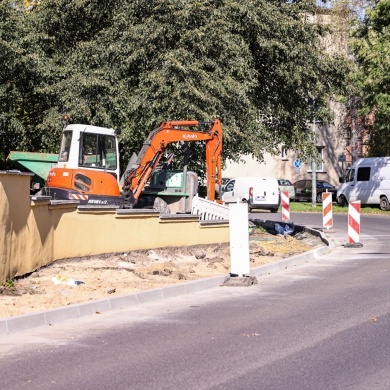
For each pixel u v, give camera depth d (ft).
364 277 50.90
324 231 93.25
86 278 46.32
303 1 93.50
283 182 184.55
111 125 84.33
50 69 87.56
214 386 23.62
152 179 84.23
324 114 97.40
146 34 81.46
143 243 57.82
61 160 75.00
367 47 141.79
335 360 26.99
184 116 82.02
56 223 49.26
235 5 84.58
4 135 99.45
